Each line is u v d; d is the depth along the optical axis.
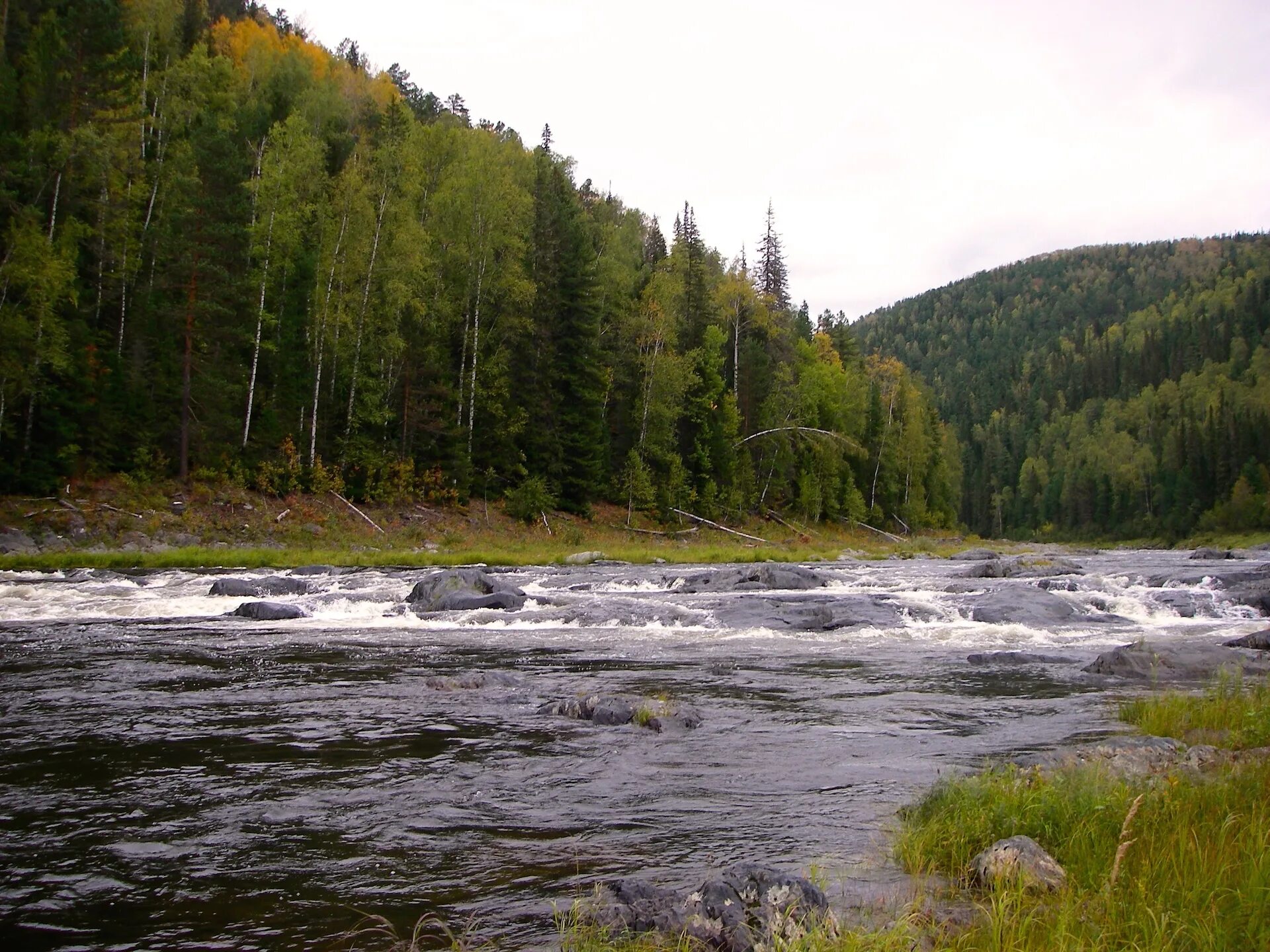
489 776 9.71
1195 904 5.28
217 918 6.20
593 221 80.69
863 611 24.33
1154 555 63.69
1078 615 24.80
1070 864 6.51
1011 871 6.29
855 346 108.44
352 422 49.38
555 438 57.81
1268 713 11.15
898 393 106.12
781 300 86.19
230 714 12.50
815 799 8.98
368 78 100.81
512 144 72.94
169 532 39.75
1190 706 12.23
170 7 61.16
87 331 42.66
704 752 10.80
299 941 5.82
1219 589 28.06
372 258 49.97
